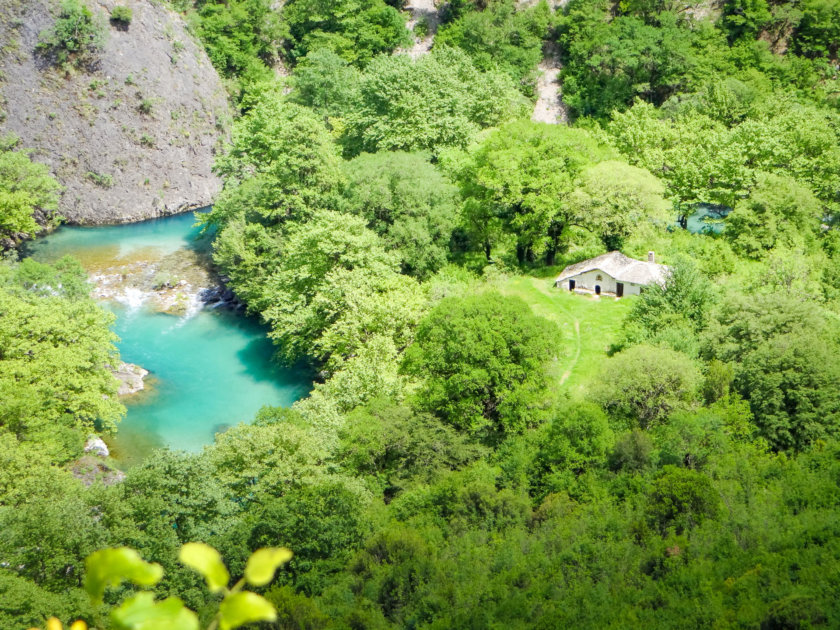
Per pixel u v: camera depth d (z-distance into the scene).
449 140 109.25
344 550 45.22
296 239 86.81
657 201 94.44
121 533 42.62
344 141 116.44
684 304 76.31
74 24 125.31
